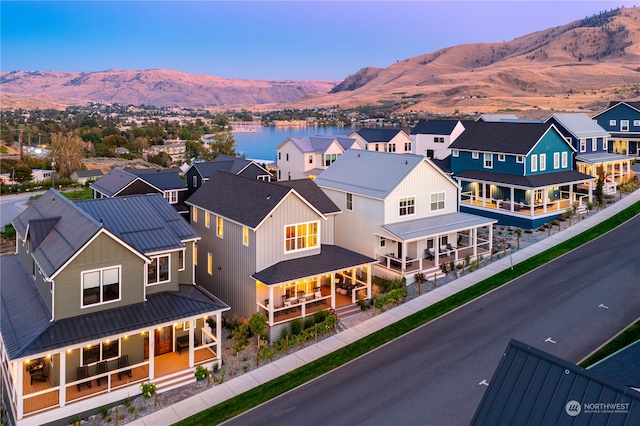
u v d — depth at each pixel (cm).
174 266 2580
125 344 2361
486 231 4397
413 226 3572
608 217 4331
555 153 4747
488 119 7244
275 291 2958
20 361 1973
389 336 2658
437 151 7669
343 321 2922
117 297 2333
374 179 3800
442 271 3506
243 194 3209
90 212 2733
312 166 6900
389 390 2117
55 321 2166
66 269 2177
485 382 2106
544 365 1198
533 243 3922
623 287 2906
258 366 2483
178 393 2277
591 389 1102
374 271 3628
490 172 4853
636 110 6300
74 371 2220
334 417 1958
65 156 10325
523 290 3041
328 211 3353
